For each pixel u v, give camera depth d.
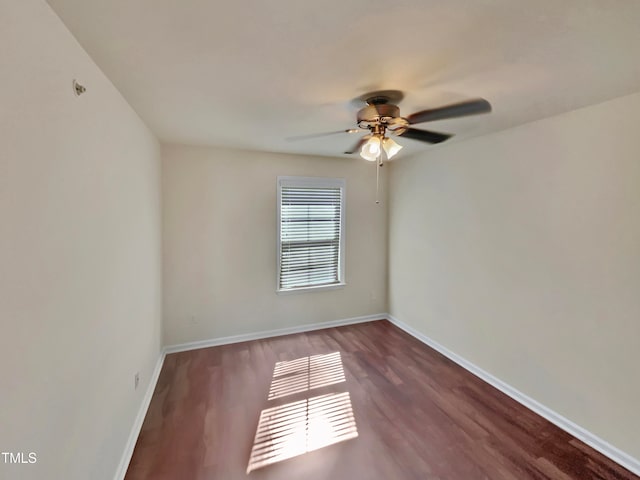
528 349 2.54
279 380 2.93
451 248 3.35
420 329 3.89
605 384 2.05
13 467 0.91
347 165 4.22
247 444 2.12
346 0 1.06
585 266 2.14
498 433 2.24
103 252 1.61
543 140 2.38
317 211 4.14
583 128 2.13
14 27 0.91
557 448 2.10
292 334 4.04
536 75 1.65
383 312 4.62
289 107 2.16
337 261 4.33
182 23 1.20
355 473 1.88
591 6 1.08
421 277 3.85
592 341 2.12
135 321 2.22
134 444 2.09
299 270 4.11
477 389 2.80
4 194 0.87
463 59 1.48
